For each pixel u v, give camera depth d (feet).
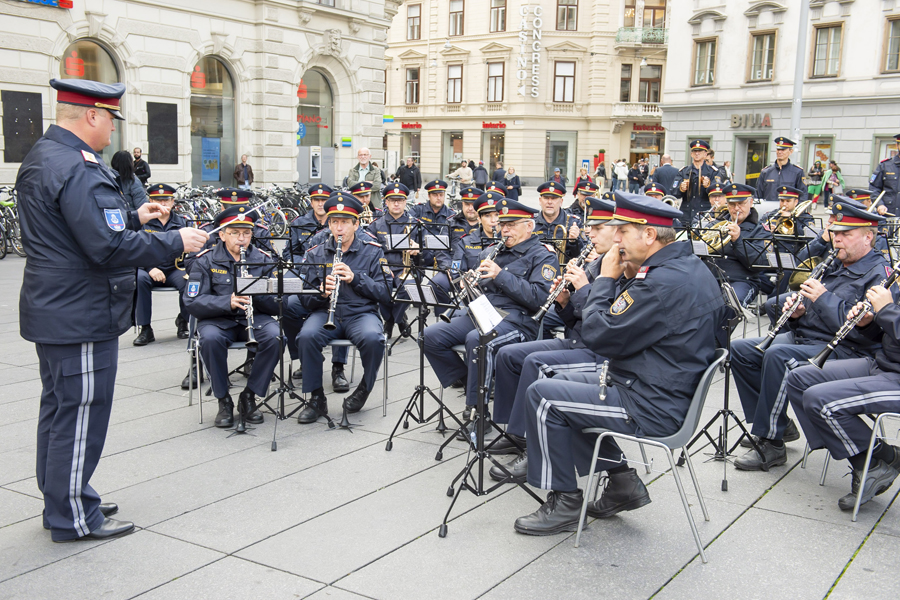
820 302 14.76
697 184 35.24
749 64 86.94
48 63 50.29
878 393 13.17
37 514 13.29
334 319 18.99
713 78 90.53
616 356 12.31
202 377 21.49
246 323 18.39
